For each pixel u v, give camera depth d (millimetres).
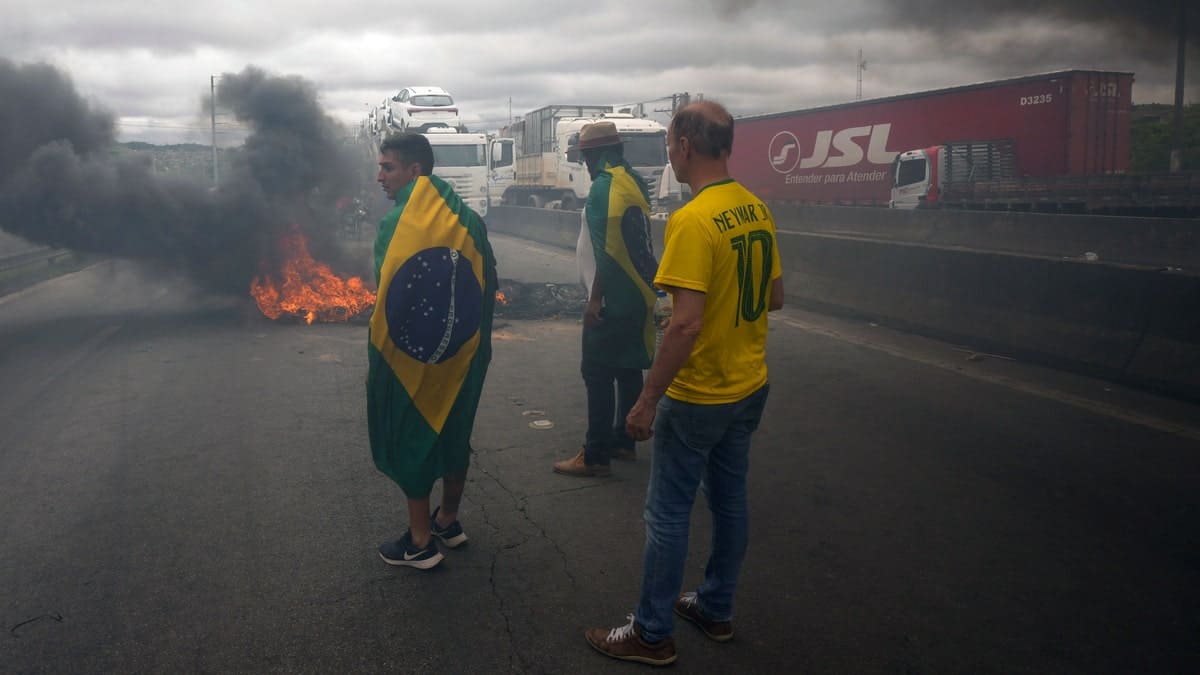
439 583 3490
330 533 3967
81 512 4199
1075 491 4477
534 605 3320
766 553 3779
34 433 5531
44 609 3254
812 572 3596
